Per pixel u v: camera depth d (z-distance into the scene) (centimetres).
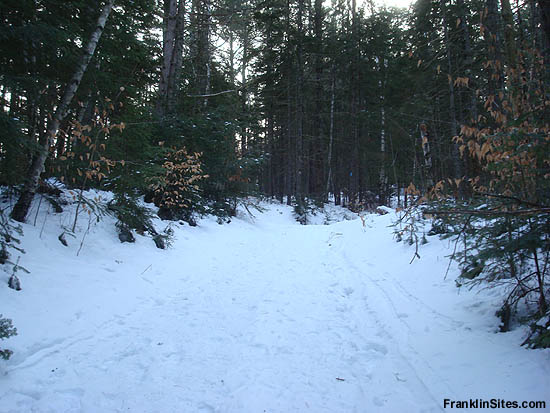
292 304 507
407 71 1382
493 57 361
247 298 539
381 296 516
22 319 361
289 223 1930
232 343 375
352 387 284
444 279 502
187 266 716
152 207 1037
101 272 547
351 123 2484
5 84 489
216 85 1684
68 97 564
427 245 664
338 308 488
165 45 1195
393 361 323
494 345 307
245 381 293
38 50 544
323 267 755
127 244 703
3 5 511
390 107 1728
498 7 375
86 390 276
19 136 452
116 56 793
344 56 2431
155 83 1364
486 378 265
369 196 2258
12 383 271
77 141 677
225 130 1194
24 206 564
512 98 312
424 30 1183
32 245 520
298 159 2202
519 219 310
